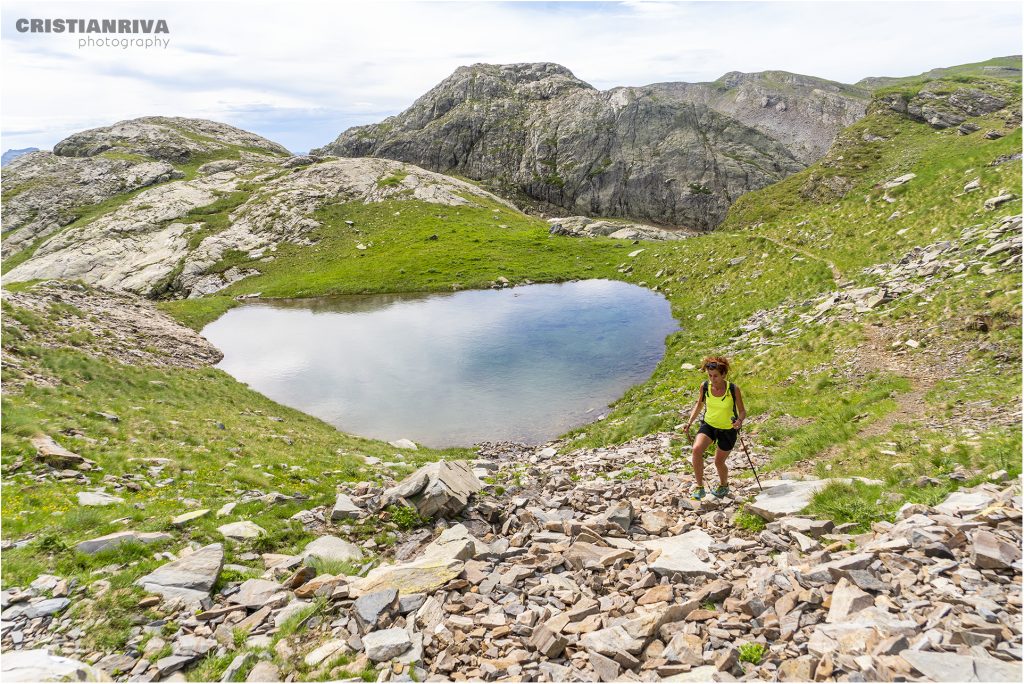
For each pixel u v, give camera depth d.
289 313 67.50
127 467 16.48
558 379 37.06
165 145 199.50
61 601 8.96
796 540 9.64
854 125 142.75
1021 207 31.39
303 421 30.59
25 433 17.05
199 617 8.90
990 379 17.00
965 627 6.10
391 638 7.93
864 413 17.44
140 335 42.66
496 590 9.66
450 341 49.47
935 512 9.19
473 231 110.31
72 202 162.12
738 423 12.88
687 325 47.25
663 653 6.95
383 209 129.75
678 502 13.44
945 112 126.75
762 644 6.76
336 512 14.39
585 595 8.98
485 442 27.22
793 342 29.47
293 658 7.86
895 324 25.44
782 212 127.06
